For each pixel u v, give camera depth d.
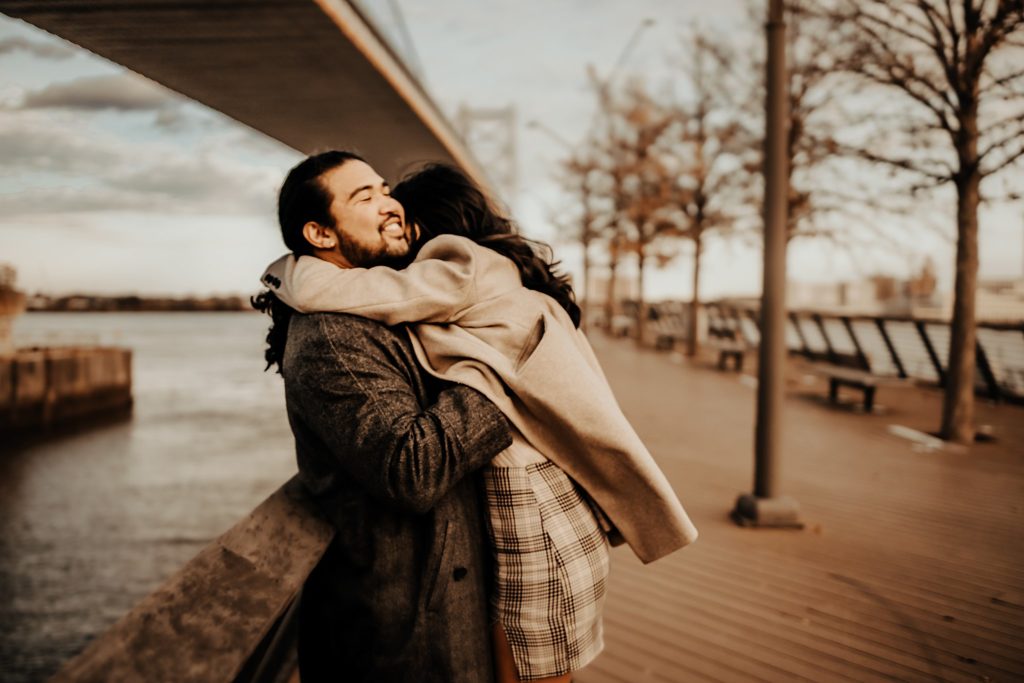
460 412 1.03
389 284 1.08
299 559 0.97
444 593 1.06
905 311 14.17
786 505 4.35
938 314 13.02
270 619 0.82
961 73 6.56
